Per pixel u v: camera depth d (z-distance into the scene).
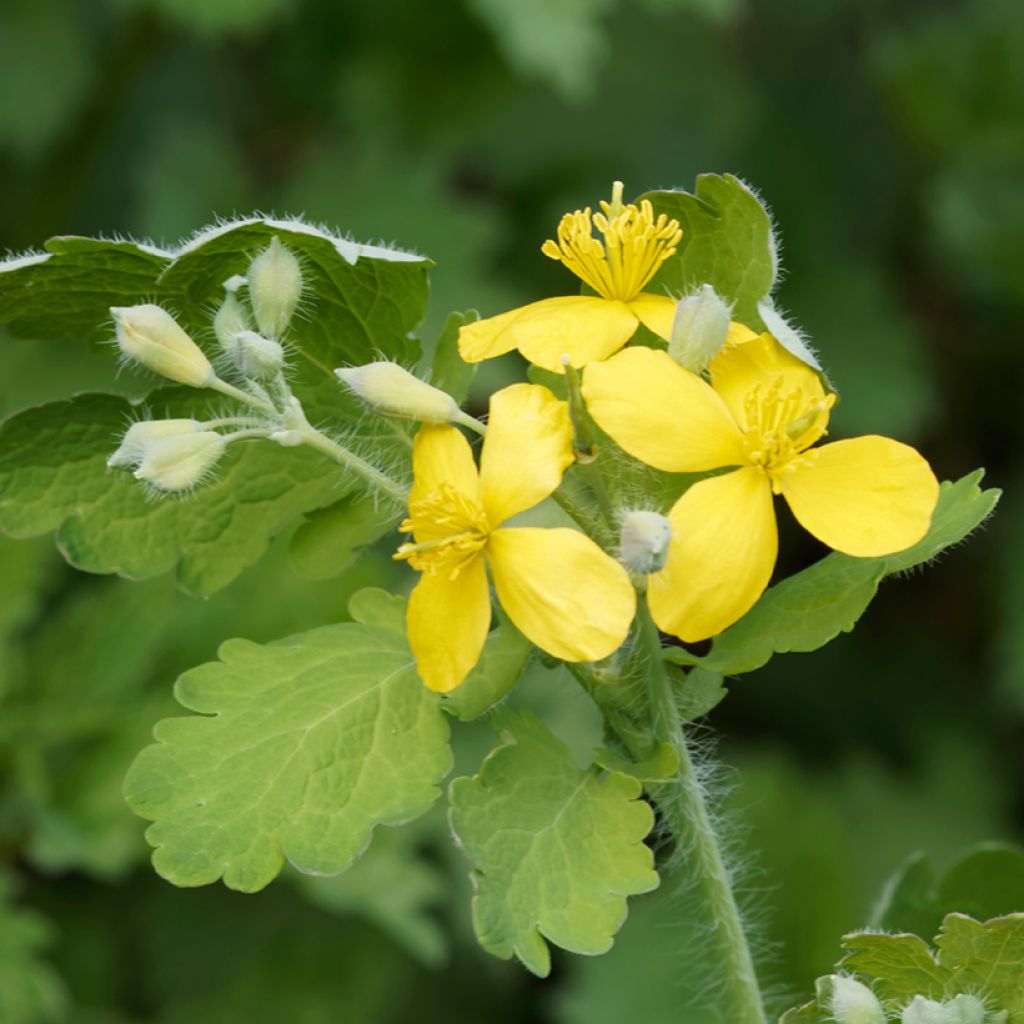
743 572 0.26
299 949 0.41
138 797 0.26
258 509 0.28
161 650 0.37
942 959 0.27
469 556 0.26
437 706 0.27
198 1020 0.39
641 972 0.40
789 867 0.42
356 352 0.28
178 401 0.28
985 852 0.29
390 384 0.27
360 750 0.27
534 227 0.53
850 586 0.27
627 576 0.26
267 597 0.36
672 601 0.26
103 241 0.27
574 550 0.26
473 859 0.26
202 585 0.28
